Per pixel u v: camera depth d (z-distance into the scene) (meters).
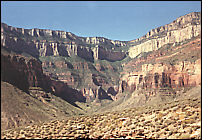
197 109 30.12
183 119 28.55
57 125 39.25
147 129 29.81
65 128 36.03
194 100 36.09
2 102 109.88
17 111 110.38
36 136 34.34
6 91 124.62
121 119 35.94
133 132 29.83
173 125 28.03
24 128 42.25
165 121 29.89
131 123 33.09
